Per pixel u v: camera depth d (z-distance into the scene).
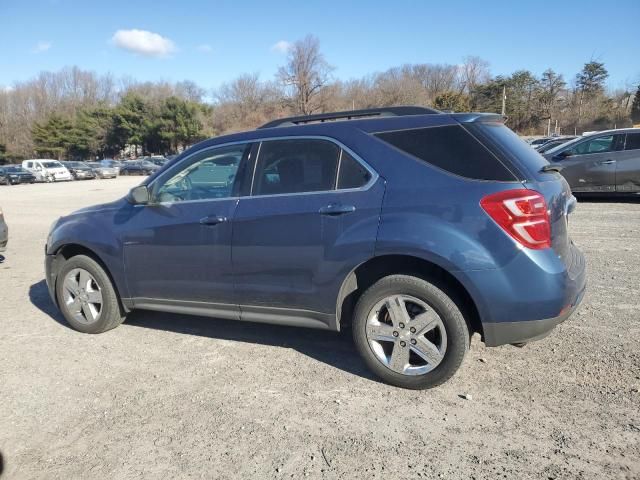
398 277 3.25
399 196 3.21
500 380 3.42
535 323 3.01
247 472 2.60
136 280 4.25
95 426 3.06
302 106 70.25
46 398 3.41
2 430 3.05
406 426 2.94
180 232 3.95
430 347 3.23
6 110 86.81
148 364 3.89
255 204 3.68
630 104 68.25
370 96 73.44
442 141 3.25
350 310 3.62
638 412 2.96
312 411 3.14
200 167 4.01
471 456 2.65
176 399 3.34
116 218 4.34
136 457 2.75
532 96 74.31
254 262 3.67
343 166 3.44
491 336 3.09
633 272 5.84
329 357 3.92
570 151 11.53
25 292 6.07
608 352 3.75
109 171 42.72
